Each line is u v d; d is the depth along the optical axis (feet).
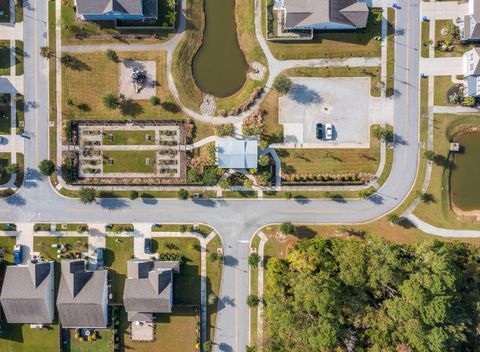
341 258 212.43
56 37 236.43
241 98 236.84
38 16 236.22
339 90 235.61
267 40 235.40
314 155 237.25
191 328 240.32
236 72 238.07
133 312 236.22
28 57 237.25
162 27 235.20
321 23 221.87
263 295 234.17
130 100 237.66
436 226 236.84
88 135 238.07
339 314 206.90
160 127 238.07
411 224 237.25
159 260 238.07
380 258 207.82
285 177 236.63
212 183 236.43
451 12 231.30
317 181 236.63
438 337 198.70
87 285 232.94
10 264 239.50
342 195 238.07
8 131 238.07
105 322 234.79
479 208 237.45
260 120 236.63
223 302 240.32
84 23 235.61
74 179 238.07
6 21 236.63
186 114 237.86
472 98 228.22
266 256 238.48
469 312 214.07
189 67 237.25
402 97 234.79
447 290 206.49
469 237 236.84
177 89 237.45
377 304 215.31
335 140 236.63
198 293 239.50
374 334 207.41
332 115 236.43
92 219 239.50
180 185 238.68
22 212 239.50
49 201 239.50
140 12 222.89
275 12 234.17
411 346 205.36
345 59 234.79
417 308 201.16
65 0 234.99
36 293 230.68
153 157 238.07
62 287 232.32
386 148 236.43
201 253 239.30
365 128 236.22
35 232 239.71
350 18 223.92
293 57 235.61
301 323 206.39
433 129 234.99
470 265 221.25
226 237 239.30
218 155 230.48
